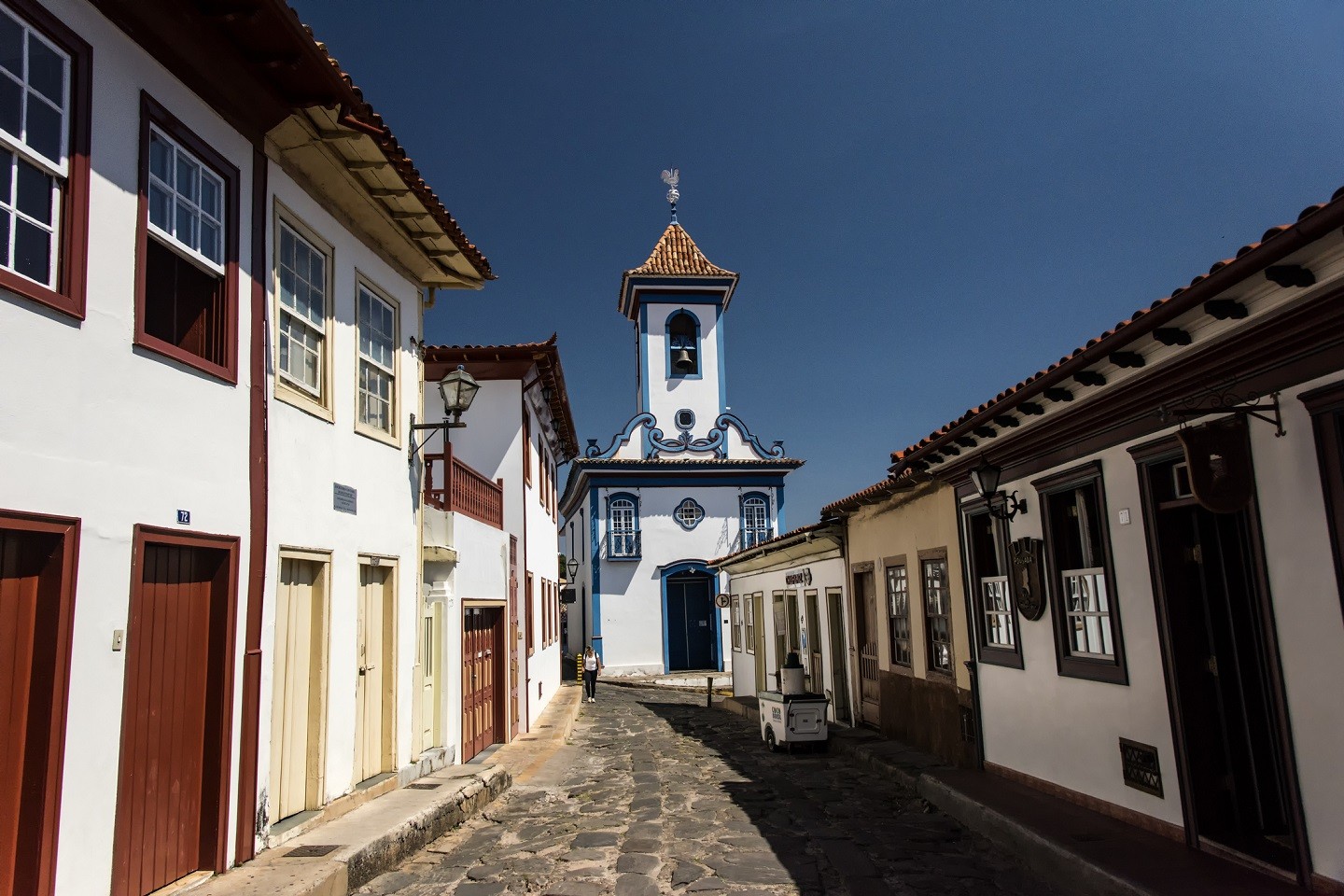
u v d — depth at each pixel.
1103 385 6.92
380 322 9.13
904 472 11.45
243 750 6.15
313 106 6.75
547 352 15.31
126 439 5.12
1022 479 8.80
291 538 6.93
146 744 5.30
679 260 33.28
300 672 7.25
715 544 30.83
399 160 7.66
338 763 7.68
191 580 5.85
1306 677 5.18
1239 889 5.36
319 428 7.51
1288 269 4.73
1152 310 5.52
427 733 10.41
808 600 16.81
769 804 9.61
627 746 15.00
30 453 4.45
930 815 8.83
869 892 6.37
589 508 30.69
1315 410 5.07
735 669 23.14
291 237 7.35
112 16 5.15
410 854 7.40
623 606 30.23
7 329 4.35
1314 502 5.11
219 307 6.22
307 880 5.71
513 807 9.58
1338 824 4.96
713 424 31.64
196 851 5.81
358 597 8.27
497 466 15.34
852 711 14.64
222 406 6.07
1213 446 5.55
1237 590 6.38
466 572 11.51
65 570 4.63
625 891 6.45
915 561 11.84
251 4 5.65
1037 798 8.17
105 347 4.98
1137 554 6.86
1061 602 8.13
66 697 4.60
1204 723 6.34
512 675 14.62
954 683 10.60
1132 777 7.00
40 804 4.43
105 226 5.02
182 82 5.81
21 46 4.56
